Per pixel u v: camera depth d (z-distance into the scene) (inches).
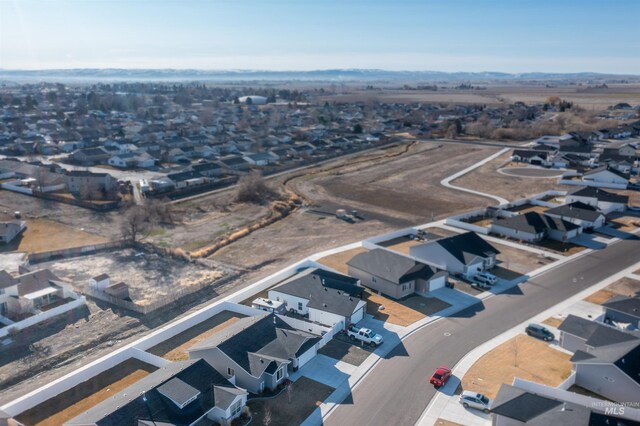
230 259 2642.7
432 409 1348.4
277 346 1572.3
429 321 1861.5
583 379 1444.4
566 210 3075.8
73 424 1182.9
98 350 1763.0
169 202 3558.1
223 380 1390.3
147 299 2158.0
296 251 2741.1
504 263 2445.9
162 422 1194.0
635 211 3331.7
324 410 1350.9
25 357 1710.1
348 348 1675.7
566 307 1972.2
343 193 4033.0
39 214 3353.8
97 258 2620.6
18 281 2087.8
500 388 1331.2
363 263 2228.1
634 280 2237.9
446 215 3400.6
